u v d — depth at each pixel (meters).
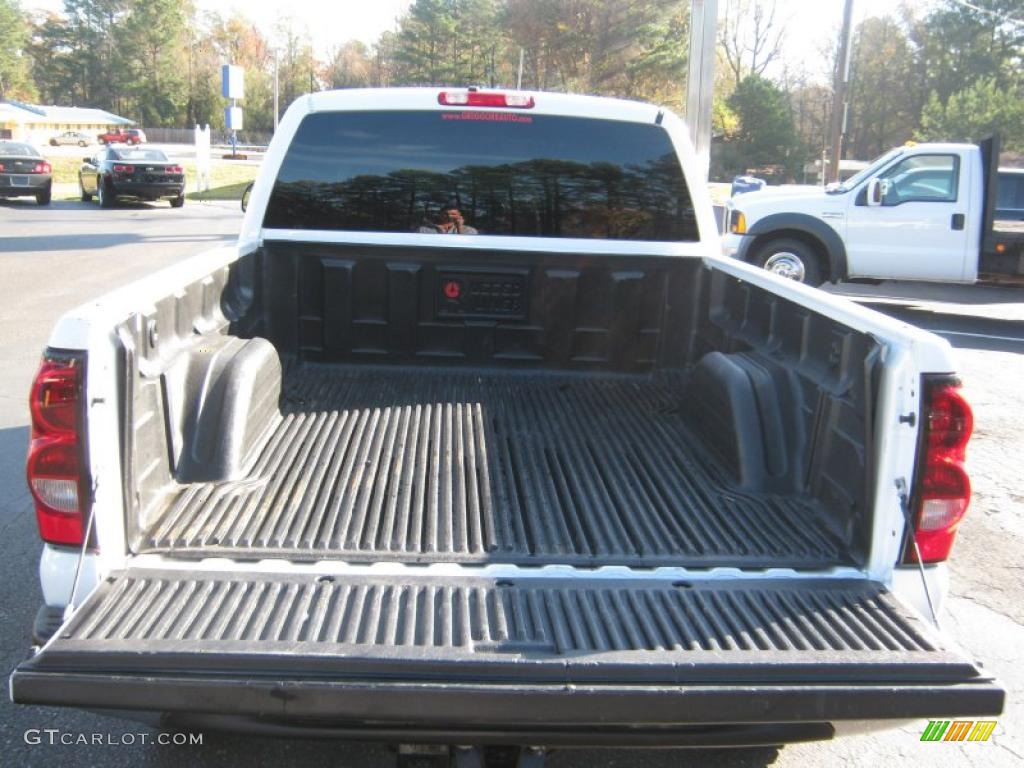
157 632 2.28
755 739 2.41
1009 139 53.66
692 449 3.62
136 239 18.70
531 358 4.42
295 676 2.18
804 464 3.19
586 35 59.16
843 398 2.88
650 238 4.36
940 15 70.62
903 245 12.09
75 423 2.47
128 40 107.56
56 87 114.75
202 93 109.56
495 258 4.31
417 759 2.61
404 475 3.29
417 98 4.22
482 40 78.44
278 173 4.25
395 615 2.41
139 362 2.77
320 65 113.69
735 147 65.56
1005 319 12.92
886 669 2.26
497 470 3.38
